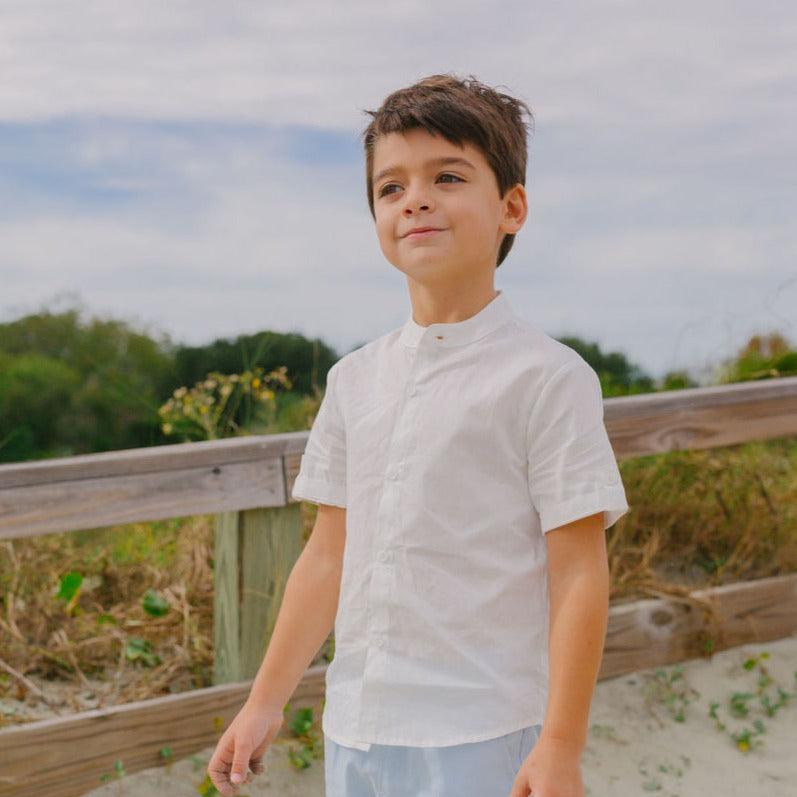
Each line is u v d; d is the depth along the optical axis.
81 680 3.06
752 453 4.17
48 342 10.95
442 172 1.58
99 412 10.23
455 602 1.52
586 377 1.55
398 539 1.55
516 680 1.52
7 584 3.39
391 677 1.53
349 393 1.73
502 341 1.59
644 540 3.89
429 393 1.59
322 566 1.79
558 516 1.50
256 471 2.85
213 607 3.25
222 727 2.87
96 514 2.67
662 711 3.22
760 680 3.37
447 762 1.49
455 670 1.51
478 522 1.53
